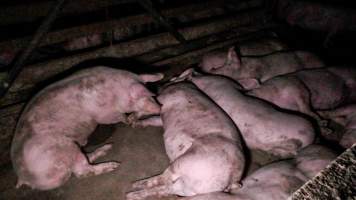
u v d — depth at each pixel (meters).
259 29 5.71
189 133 2.71
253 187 2.52
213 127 2.70
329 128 3.70
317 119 3.53
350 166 1.55
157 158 3.26
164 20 4.15
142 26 4.98
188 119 2.83
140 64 4.38
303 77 3.78
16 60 3.46
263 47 4.71
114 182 2.96
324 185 1.49
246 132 3.07
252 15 5.68
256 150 3.37
